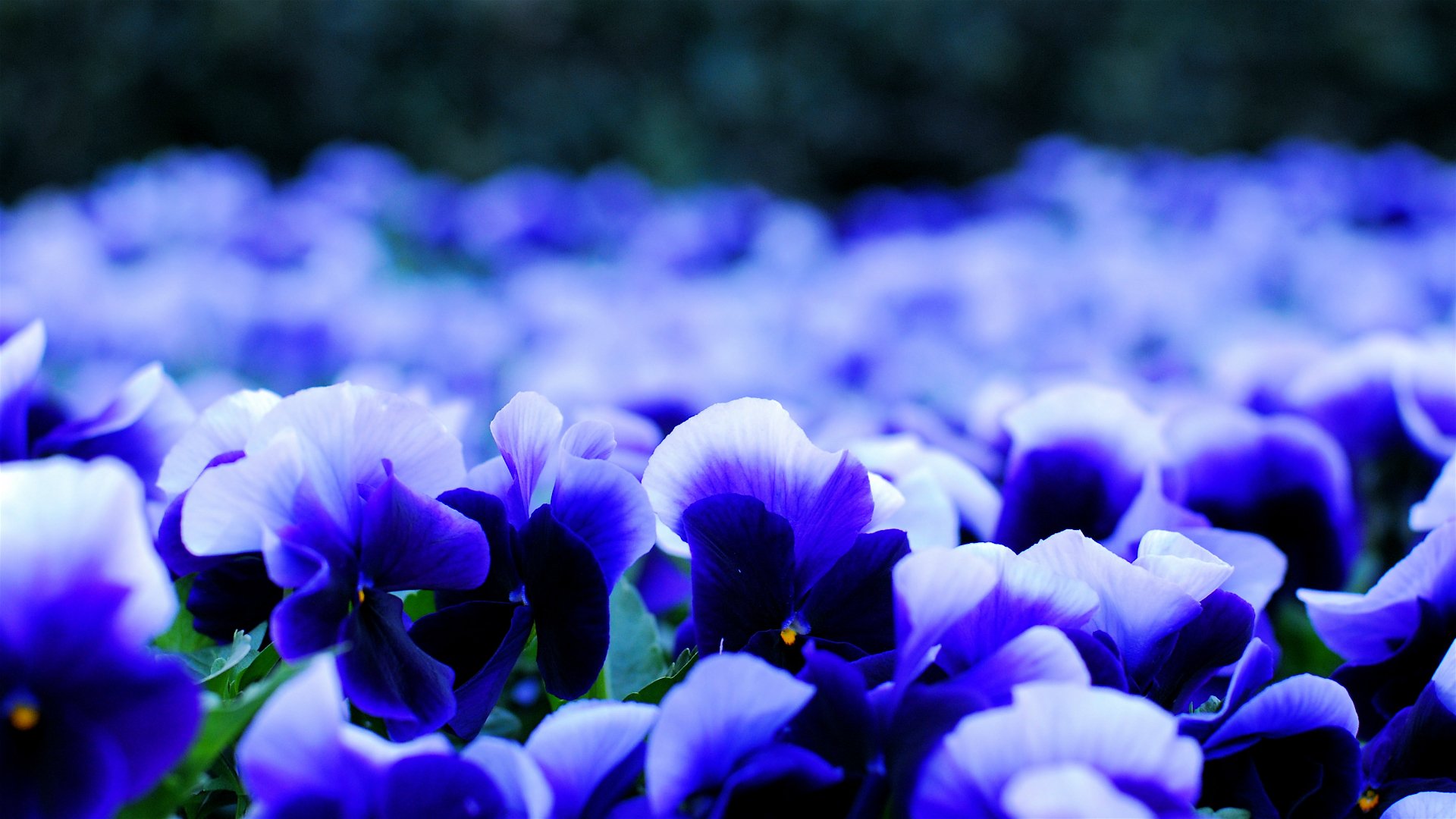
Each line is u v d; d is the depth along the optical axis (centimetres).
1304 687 77
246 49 519
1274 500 93
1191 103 629
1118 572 79
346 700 78
